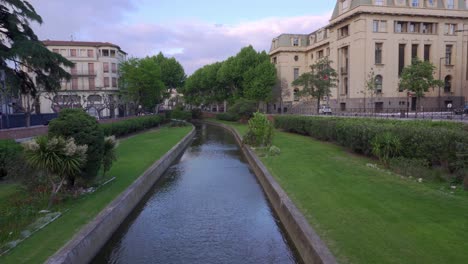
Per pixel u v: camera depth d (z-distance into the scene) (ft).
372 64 153.58
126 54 230.48
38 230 20.92
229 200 34.81
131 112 169.17
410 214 21.65
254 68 183.73
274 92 223.10
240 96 188.96
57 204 25.71
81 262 19.27
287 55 224.53
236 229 26.55
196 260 21.18
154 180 41.96
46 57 58.44
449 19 160.56
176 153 65.00
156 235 25.45
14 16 55.62
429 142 32.89
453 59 163.43
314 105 197.57
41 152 24.32
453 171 31.17
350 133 48.73
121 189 31.50
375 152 39.78
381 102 154.81
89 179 30.60
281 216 27.71
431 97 160.56
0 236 19.42
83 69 188.75
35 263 16.72
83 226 21.83
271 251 22.45
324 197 27.35
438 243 17.20
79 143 28.50
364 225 20.48
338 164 41.50
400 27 158.71
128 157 51.01
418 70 126.41
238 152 71.77
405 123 45.75
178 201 34.53
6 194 28.63
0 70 57.82
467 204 23.02
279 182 34.63
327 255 16.96
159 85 142.72
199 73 235.81
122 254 22.18
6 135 53.57
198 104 252.01
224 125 158.40
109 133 74.33
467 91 164.86
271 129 66.44
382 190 27.86
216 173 48.96
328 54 193.98
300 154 52.54
